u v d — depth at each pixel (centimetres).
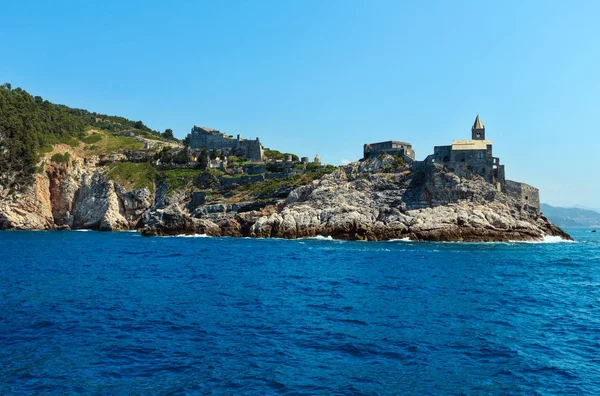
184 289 4438
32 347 2597
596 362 2441
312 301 3866
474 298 4072
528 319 3328
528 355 2534
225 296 4072
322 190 12100
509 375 2250
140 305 3662
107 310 3472
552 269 6112
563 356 2527
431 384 2134
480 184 10881
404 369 2312
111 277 5197
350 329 2986
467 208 10712
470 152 11125
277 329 2970
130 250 8650
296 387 2081
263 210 12731
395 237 10731
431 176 10981
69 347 2600
